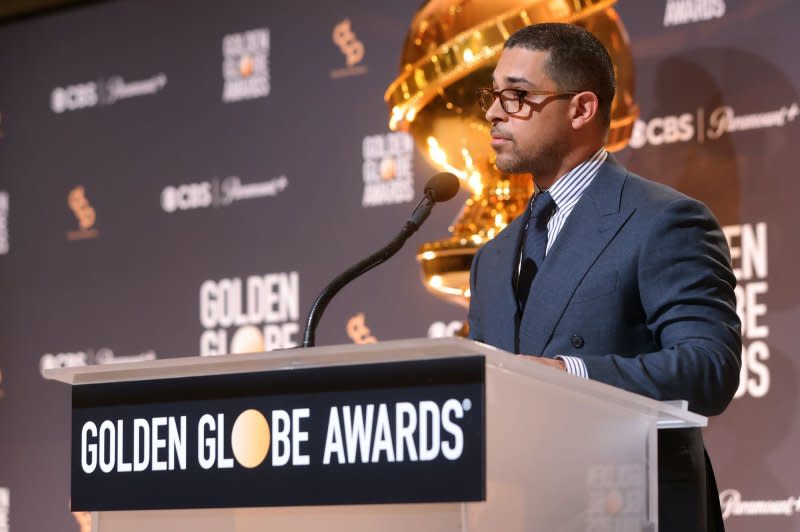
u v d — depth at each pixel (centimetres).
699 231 582
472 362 378
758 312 955
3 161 1388
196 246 1259
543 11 812
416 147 1144
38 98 1380
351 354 396
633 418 471
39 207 1359
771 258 955
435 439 380
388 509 388
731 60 994
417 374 387
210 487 428
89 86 1352
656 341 581
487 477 374
